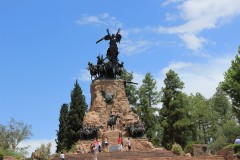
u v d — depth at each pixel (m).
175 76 102.31
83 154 62.03
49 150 66.75
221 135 94.94
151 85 109.75
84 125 75.69
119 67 82.94
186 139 96.62
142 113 105.00
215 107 114.31
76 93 97.56
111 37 84.06
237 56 67.62
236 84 65.00
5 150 70.62
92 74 81.94
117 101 79.00
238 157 45.34
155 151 63.62
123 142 72.75
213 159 47.53
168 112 98.88
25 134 95.69
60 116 101.25
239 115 67.69
